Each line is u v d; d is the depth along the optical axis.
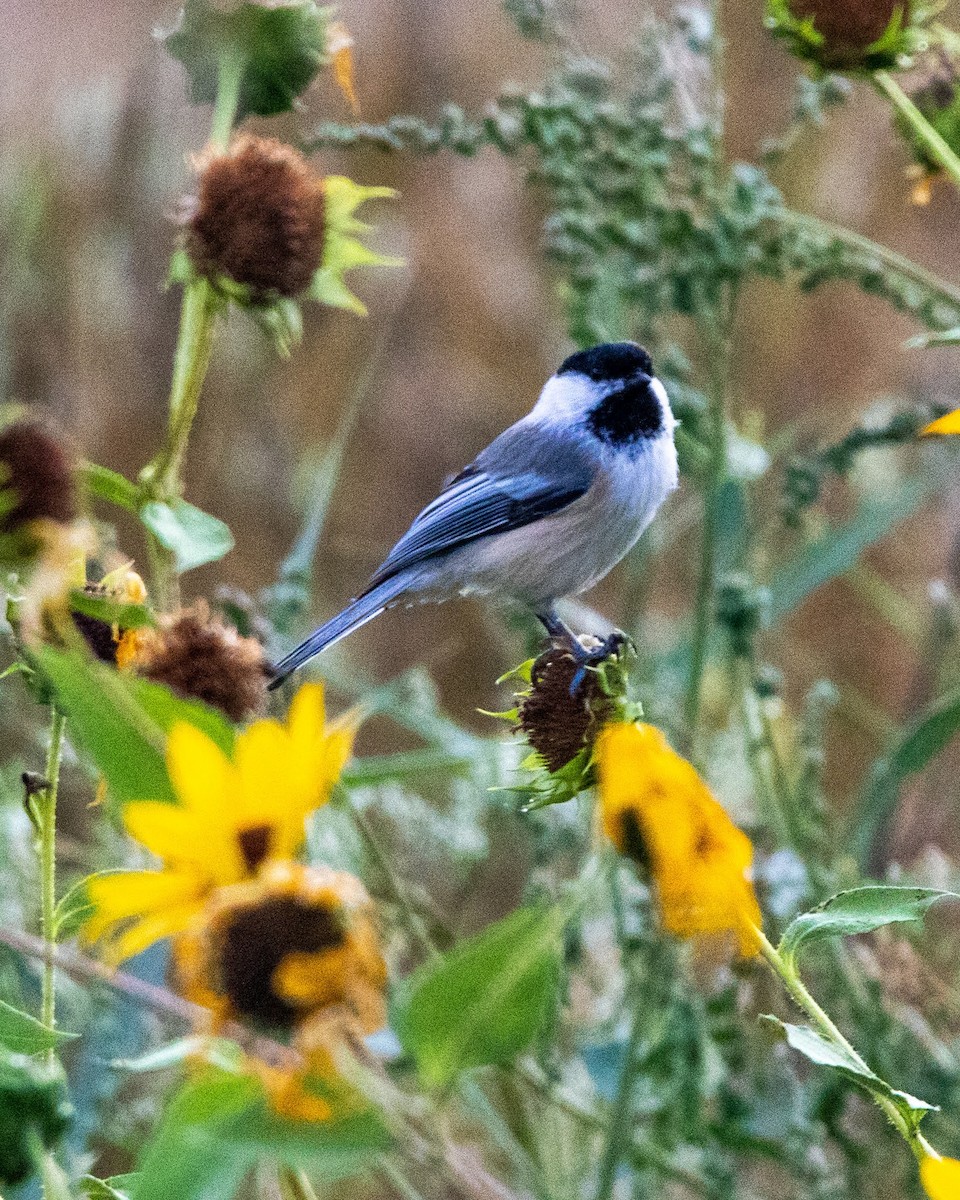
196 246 5.34
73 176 13.05
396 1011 2.95
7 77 12.45
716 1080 7.34
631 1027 7.17
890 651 13.14
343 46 5.84
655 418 9.12
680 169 9.61
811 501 7.96
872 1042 7.02
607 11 11.65
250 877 3.21
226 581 13.60
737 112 14.20
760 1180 8.38
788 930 3.87
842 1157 7.39
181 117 12.94
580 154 7.80
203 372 5.21
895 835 9.77
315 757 3.26
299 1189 3.63
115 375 13.23
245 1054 2.92
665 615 13.20
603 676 4.46
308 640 8.03
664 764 3.82
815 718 7.99
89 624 4.34
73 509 3.70
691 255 7.82
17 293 12.41
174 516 5.00
